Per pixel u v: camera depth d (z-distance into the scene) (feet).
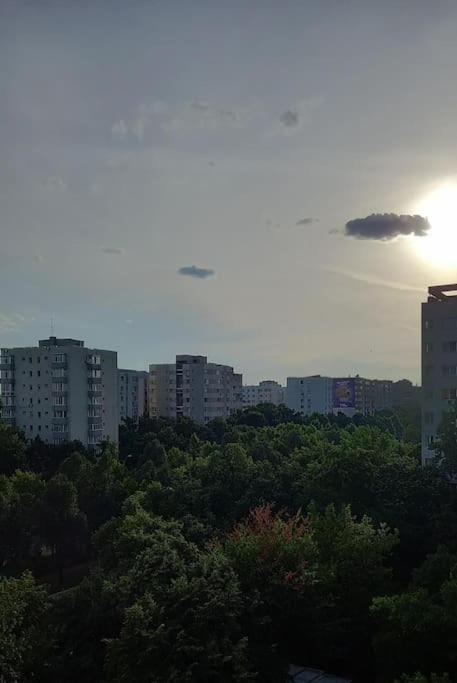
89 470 243.81
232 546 115.96
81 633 107.76
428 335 237.45
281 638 106.52
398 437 467.11
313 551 114.93
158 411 565.12
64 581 206.80
